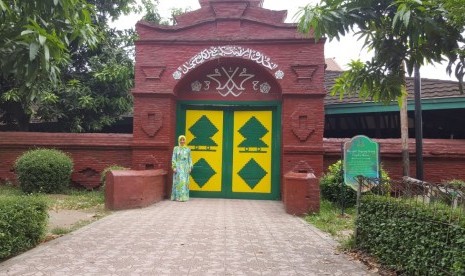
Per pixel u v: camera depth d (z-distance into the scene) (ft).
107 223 29.09
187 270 18.74
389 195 20.62
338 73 55.47
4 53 17.34
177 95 45.37
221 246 23.24
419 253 16.25
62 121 55.98
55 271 18.19
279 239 25.34
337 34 18.65
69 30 19.08
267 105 45.21
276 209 37.70
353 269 19.35
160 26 43.88
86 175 46.68
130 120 59.00
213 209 36.86
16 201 21.68
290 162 42.06
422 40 18.57
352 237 23.80
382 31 19.20
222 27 43.83
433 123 51.65
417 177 36.55
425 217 16.06
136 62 43.88
